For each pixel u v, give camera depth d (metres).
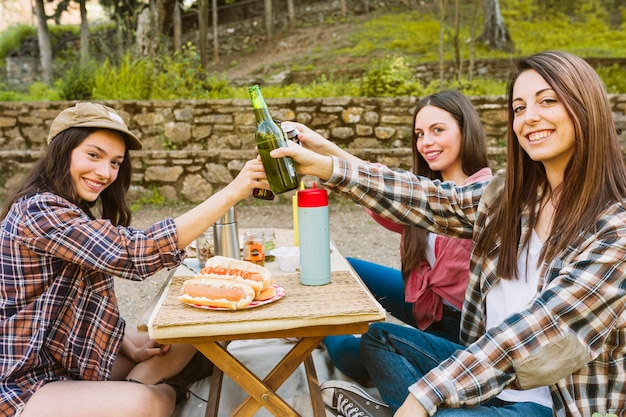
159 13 9.74
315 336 1.54
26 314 1.60
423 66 10.33
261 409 2.17
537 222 1.60
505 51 12.39
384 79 7.48
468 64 10.23
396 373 1.76
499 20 12.62
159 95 7.73
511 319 1.36
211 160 6.82
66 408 1.55
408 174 1.84
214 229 1.96
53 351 1.67
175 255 1.60
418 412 1.33
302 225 1.70
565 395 1.41
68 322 1.67
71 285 1.67
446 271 2.12
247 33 14.95
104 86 7.84
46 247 1.58
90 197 1.76
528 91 1.47
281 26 15.38
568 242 1.41
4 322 1.59
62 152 1.68
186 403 2.24
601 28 14.46
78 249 1.57
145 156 6.85
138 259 1.57
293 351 1.62
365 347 1.86
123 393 1.62
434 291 2.19
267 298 1.52
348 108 7.04
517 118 1.53
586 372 1.42
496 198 1.70
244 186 1.64
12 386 1.58
